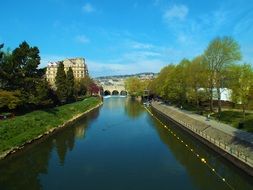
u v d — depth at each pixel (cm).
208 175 5091
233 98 7550
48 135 8431
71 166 5662
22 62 9294
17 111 9338
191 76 10375
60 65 13725
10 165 5709
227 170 5300
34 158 6166
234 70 7806
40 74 9881
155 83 18200
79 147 7144
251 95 7212
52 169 5491
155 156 6306
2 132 6731
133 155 6406
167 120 11775
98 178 5009
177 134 8681
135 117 12744
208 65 9012
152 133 8881
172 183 4769
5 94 8269
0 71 8544
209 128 7294
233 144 5703
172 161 5938
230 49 8706
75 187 4641
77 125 10494
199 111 10481
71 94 15575
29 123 8250
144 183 4766
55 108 11819
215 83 9419
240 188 4494
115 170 5416
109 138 8200
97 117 12825
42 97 9962
